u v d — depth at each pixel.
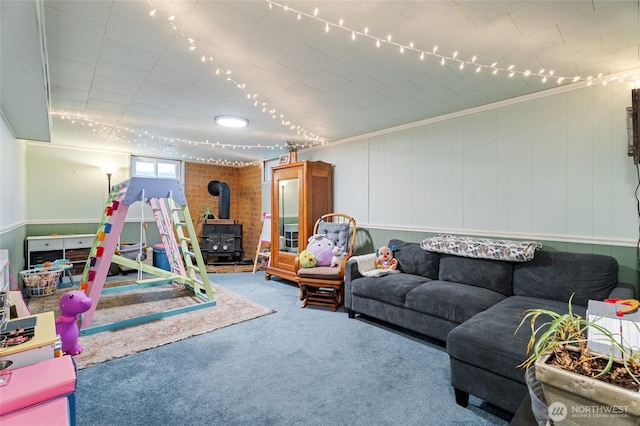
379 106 3.19
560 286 2.43
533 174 2.86
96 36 1.89
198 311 3.41
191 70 2.36
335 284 3.48
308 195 4.50
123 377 2.12
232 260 6.50
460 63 2.28
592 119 2.55
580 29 1.83
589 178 2.57
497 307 2.27
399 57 2.18
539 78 2.54
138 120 3.64
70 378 0.97
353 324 3.09
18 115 2.78
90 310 2.85
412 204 3.81
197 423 1.68
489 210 3.14
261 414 1.75
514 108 2.96
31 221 4.77
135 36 1.89
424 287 2.76
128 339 2.69
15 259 3.78
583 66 2.32
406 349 2.55
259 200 6.68
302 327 3.01
